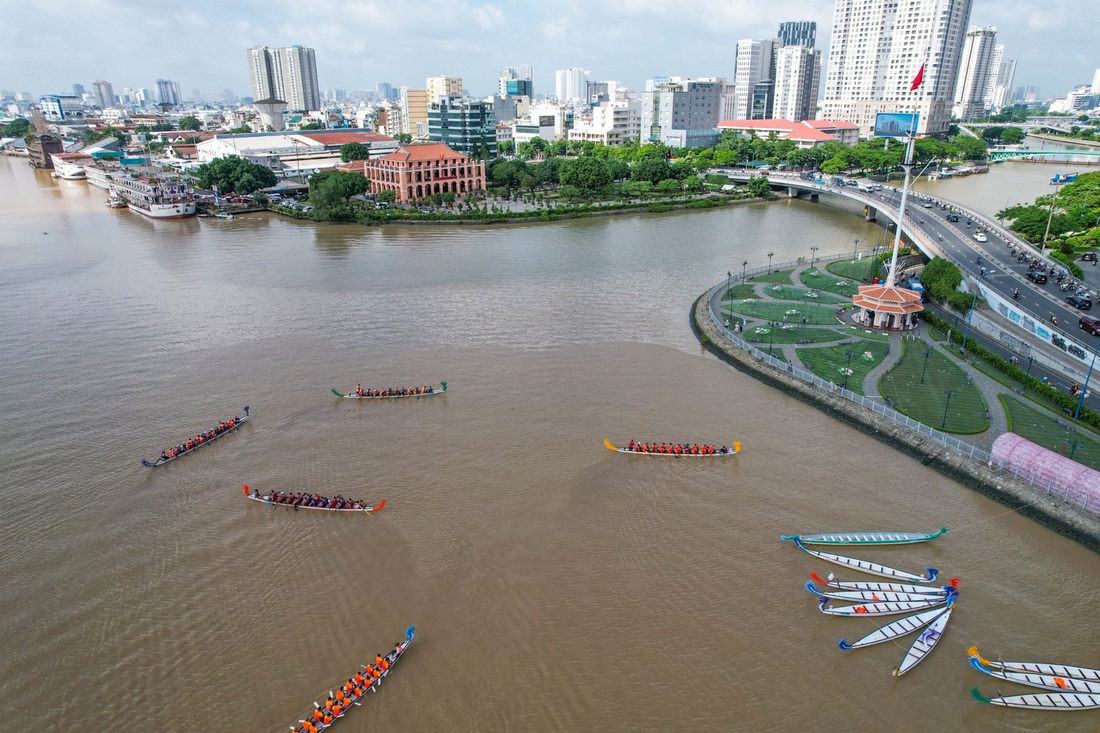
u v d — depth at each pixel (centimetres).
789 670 6147
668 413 10531
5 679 6134
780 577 7200
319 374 11875
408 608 6819
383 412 10550
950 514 8169
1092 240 19700
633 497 8475
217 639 6525
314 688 6047
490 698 5891
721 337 13200
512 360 12419
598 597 6919
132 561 7506
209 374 11888
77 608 6888
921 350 12519
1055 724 5728
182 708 5875
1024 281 15600
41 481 8869
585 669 6144
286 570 7362
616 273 18300
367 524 8000
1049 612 6788
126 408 10700
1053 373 11350
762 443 9700
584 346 13088
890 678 6078
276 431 10019
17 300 15838
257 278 17725
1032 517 8044
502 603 6844
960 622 6662
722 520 8062
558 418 10362
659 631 6538
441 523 7988
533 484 8719
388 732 5631
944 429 9569
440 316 14725
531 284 17188
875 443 9700
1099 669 6141
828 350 12531
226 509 8344
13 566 7425
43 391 11269
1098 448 9019
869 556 7494
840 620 6675
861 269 18200
